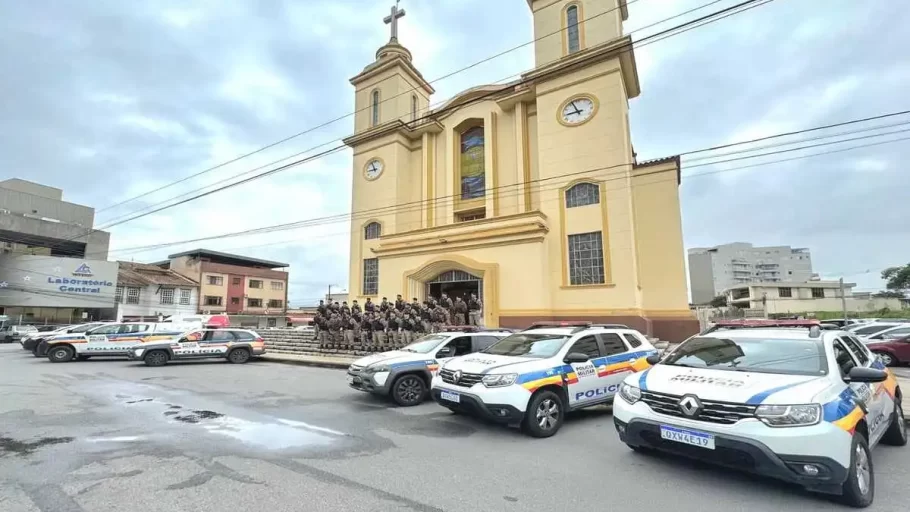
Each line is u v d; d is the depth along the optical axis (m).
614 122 18.86
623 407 5.11
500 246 19.05
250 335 17.77
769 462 4.02
